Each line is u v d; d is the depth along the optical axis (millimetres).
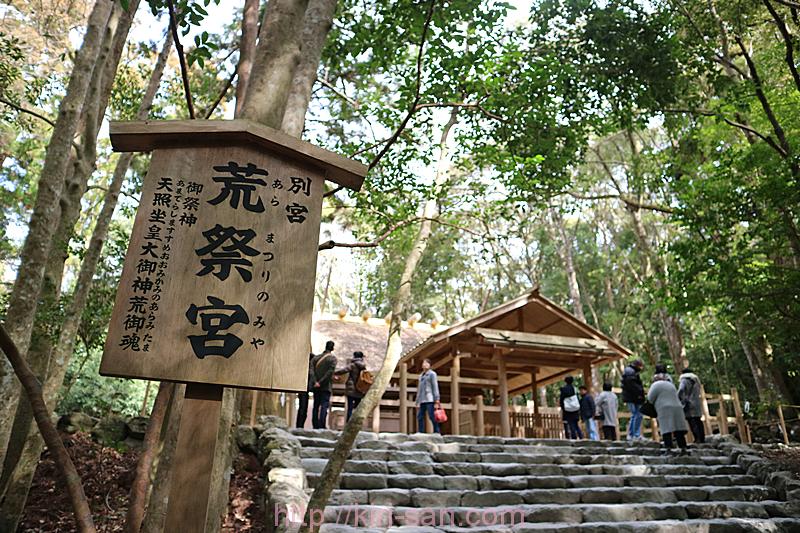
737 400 11258
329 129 10414
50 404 6020
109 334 2234
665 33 10031
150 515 3258
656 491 7078
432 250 21203
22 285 5016
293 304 2398
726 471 8359
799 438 12531
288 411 9562
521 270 25703
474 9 6617
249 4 5617
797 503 7043
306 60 4508
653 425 11102
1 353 4930
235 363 2250
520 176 6641
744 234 9492
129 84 10586
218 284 2371
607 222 23328
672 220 10164
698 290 9562
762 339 13484
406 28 6875
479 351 12344
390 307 22938
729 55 12555
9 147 12508
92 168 7191
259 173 2600
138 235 2420
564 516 6203
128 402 13938
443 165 7562
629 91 10273
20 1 11828
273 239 2496
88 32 6176
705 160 12969
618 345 12188
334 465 4055
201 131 2568
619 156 21297
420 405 10031
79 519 2035
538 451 8570
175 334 2266
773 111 11414
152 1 3312
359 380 9836
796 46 11094
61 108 5785
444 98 6793
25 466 5883
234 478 7066
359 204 6805
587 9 9945
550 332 13031
